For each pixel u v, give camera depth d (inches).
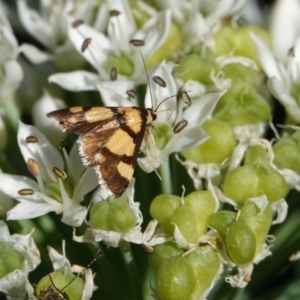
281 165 4.9
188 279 4.4
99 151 4.4
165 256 4.5
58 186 4.8
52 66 5.8
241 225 4.5
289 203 5.1
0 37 5.4
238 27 5.6
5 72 5.3
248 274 4.6
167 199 4.6
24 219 4.8
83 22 5.4
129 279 4.9
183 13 5.6
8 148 5.4
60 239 4.9
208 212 4.6
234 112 5.0
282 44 5.7
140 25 5.6
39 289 4.5
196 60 5.1
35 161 4.8
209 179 4.8
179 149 4.8
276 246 5.0
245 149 4.8
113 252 5.0
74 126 4.5
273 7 5.8
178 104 5.0
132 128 4.5
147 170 4.8
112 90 4.9
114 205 4.6
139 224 4.6
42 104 5.2
